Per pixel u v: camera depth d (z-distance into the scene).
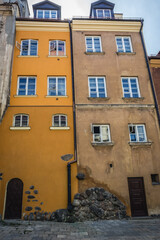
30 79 11.72
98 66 12.17
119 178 9.88
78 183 9.60
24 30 12.81
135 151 10.45
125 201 9.50
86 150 10.23
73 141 10.39
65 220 8.69
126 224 8.24
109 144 10.34
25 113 10.73
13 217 8.98
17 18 12.78
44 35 12.84
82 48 12.59
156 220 8.87
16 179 9.54
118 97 11.52
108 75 11.99
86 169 9.89
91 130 10.65
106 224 8.23
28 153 9.93
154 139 10.80
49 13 14.49
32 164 9.75
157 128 11.06
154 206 9.53
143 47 12.98
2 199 9.07
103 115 11.02
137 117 11.16
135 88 12.05
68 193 9.25
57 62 12.14
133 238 6.54
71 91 11.48
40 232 7.08
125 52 12.61
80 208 9.05
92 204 9.19
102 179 9.79
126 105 11.32
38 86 11.38
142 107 11.39
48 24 13.03
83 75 11.85
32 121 10.59
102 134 10.79
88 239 6.44
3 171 9.49
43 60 12.08
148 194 9.70
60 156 10.03
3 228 7.47
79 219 8.79
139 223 8.38
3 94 10.55
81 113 10.95
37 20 12.96
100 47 12.94
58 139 10.35
